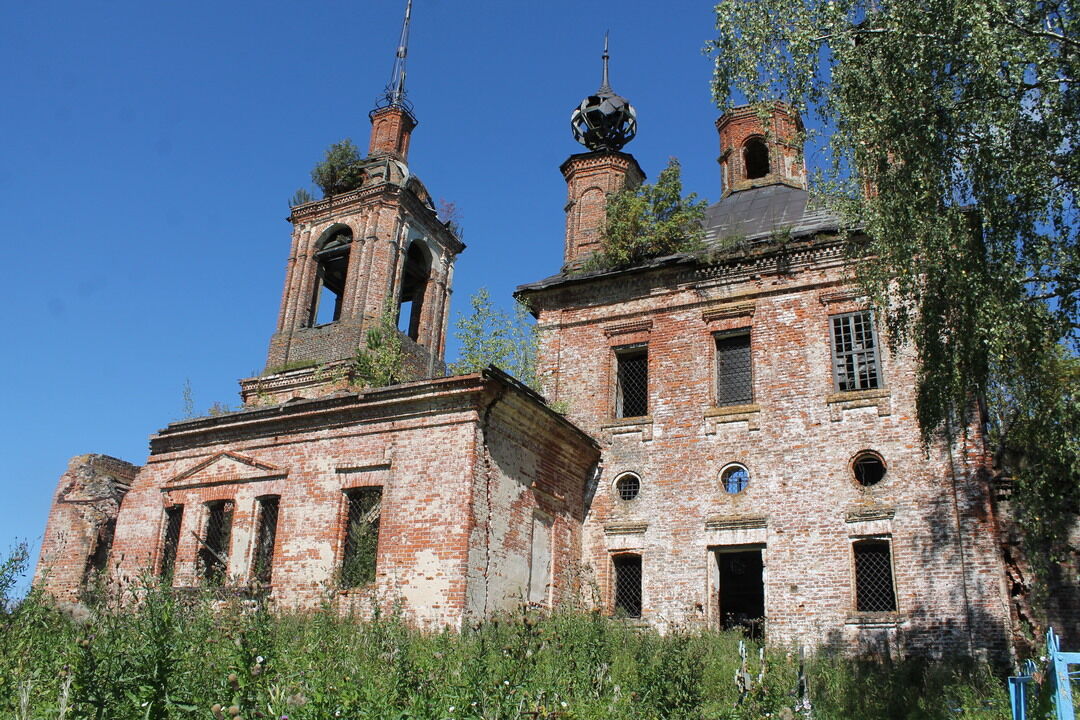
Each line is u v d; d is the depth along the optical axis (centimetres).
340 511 1769
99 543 2716
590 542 2017
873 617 1681
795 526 1823
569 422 1941
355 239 3538
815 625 1730
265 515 1908
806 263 2028
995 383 1455
